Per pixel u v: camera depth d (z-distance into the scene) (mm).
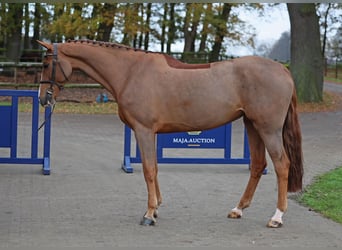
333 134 16141
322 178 9867
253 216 7398
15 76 25891
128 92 6797
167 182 9656
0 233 6395
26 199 8219
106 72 6910
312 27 23969
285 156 6809
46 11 28562
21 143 13586
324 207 7824
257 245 6082
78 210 7605
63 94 24844
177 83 6746
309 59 24000
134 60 6906
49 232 6480
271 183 9695
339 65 45969
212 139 10781
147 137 6789
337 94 28172
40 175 10109
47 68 6949
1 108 10211
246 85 6695
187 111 6754
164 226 6836
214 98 6715
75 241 6133
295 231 6672
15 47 30172
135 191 8922
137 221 7059
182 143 10703
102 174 10305
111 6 24609
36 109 10328
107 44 7012
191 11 26812
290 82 6773
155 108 6754
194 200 8328
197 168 11117
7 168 10727
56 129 16406
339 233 6598
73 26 24047
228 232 6602
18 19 29094
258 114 6688
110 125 17672
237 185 9500
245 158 10898
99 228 6699
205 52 32469
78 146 13422
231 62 6832
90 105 22672
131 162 10680
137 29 25688
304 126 17953
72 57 6977
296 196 8555
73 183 9469
